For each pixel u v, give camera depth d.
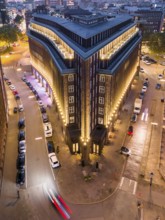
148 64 151.75
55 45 80.12
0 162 61.84
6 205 52.94
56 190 56.75
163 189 56.97
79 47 59.25
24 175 60.38
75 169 63.06
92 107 64.62
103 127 70.50
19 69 141.50
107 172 62.03
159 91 112.38
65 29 74.88
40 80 119.69
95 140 65.56
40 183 58.62
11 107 96.00
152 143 74.00
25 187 57.41
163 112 92.94
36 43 110.12
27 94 108.12
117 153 69.00
